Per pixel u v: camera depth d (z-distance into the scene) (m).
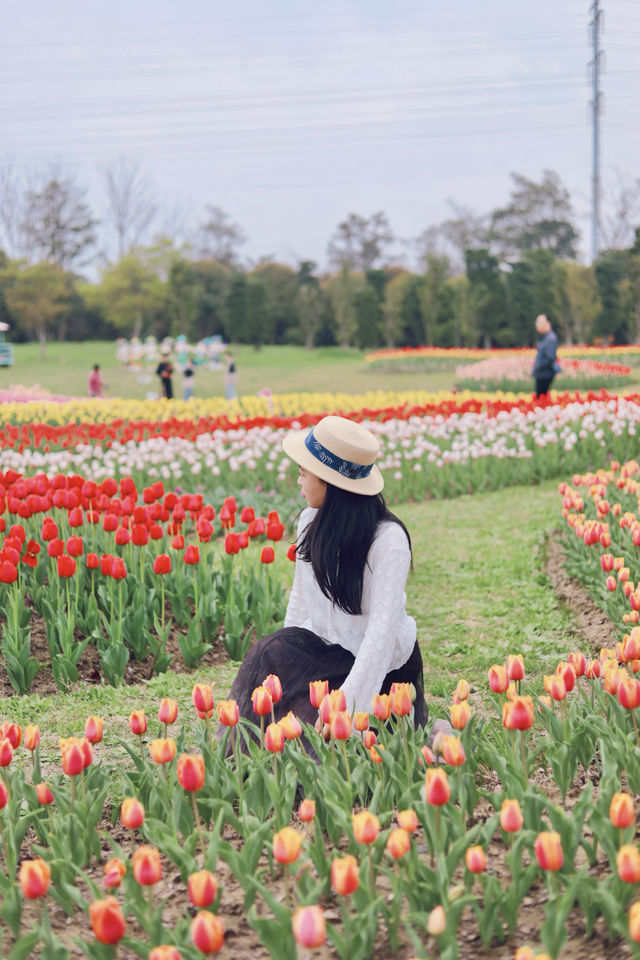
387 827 2.82
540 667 5.13
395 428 11.85
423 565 7.63
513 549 7.90
